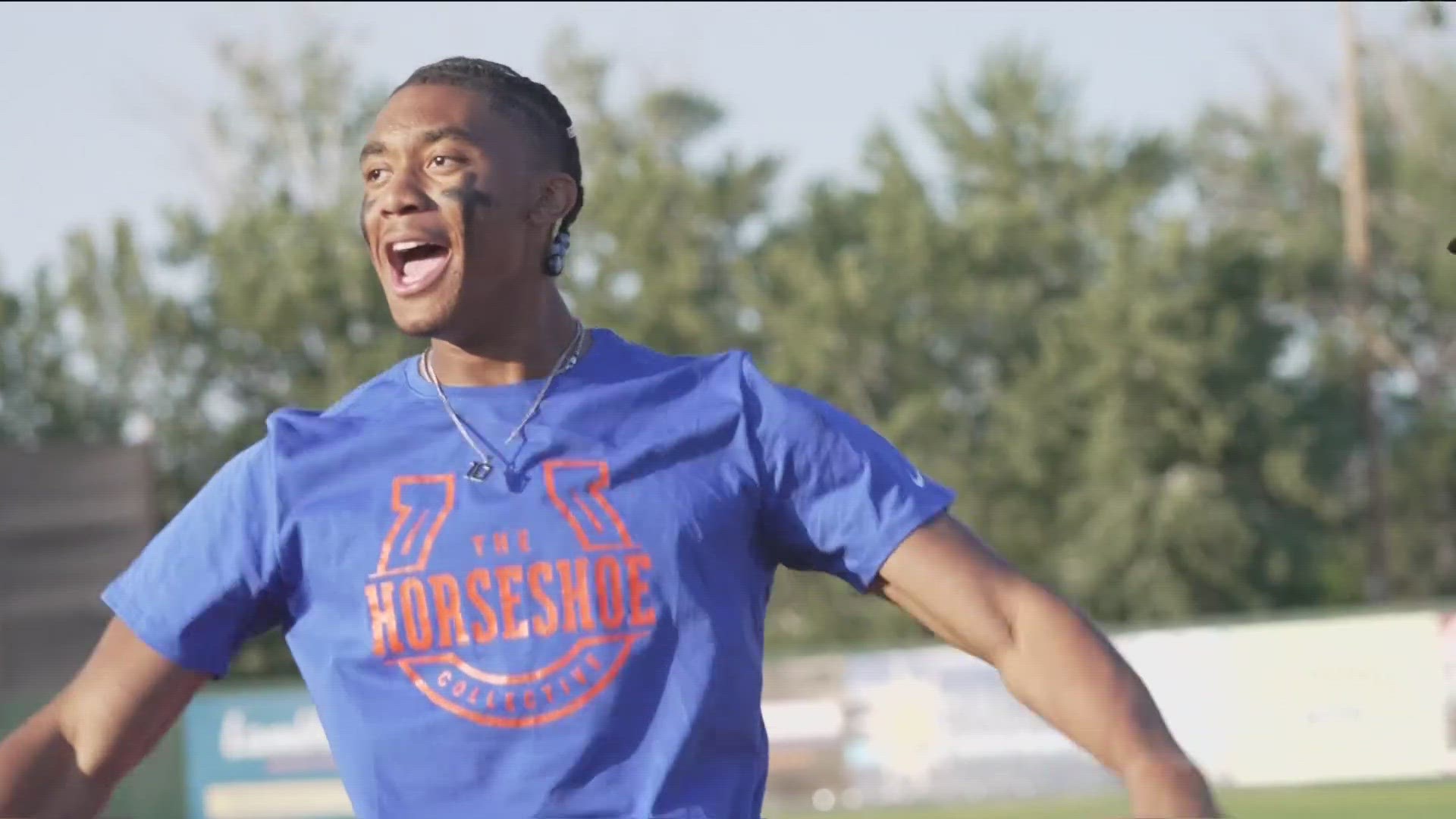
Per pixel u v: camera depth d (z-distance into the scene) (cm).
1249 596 4584
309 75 5666
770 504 326
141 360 5450
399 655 316
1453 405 4959
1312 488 4612
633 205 5362
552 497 318
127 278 5431
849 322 4956
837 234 5438
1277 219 5134
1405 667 2234
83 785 333
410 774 314
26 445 5409
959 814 2141
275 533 326
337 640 320
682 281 5259
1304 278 4791
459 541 316
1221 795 2170
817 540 326
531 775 310
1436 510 4991
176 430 5394
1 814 326
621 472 320
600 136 6028
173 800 2447
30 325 5472
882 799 2378
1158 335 4556
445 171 323
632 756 312
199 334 5453
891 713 2388
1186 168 5328
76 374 5506
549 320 335
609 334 340
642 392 327
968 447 4938
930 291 5059
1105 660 304
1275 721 2277
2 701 2364
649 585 314
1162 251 4659
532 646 312
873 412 5038
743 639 320
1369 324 4266
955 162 5347
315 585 323
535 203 330
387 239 326
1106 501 4556
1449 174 4916
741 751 321
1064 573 4594
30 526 2409
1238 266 4688
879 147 5200
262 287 5316
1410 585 4994
